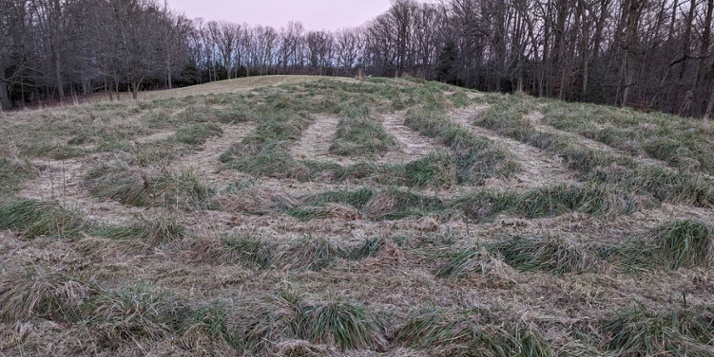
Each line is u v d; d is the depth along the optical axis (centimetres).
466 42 3734
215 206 450
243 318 251
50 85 3344
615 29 2486
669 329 233
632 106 1531
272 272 320
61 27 2998
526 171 584
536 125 896
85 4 2791
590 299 284
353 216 430
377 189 486
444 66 3881
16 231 379
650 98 2283
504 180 541
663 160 641
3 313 255
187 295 286
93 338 236
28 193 497
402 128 912
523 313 255
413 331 244
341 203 454
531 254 333
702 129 815
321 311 252
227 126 926
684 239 338
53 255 336
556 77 2348
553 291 296
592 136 793
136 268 322
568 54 2250
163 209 442
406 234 388
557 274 317
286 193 487
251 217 426
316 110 1102
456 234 387
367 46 5950
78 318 255
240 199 454
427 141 783
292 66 6144
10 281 278
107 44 2384
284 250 341
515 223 407
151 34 2627
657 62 2334
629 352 227
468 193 475
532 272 320
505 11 2927
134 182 483
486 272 313
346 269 326
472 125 933
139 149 660
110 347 235
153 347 234
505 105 1130
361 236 386
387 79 1950
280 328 244
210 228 396
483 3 2939
